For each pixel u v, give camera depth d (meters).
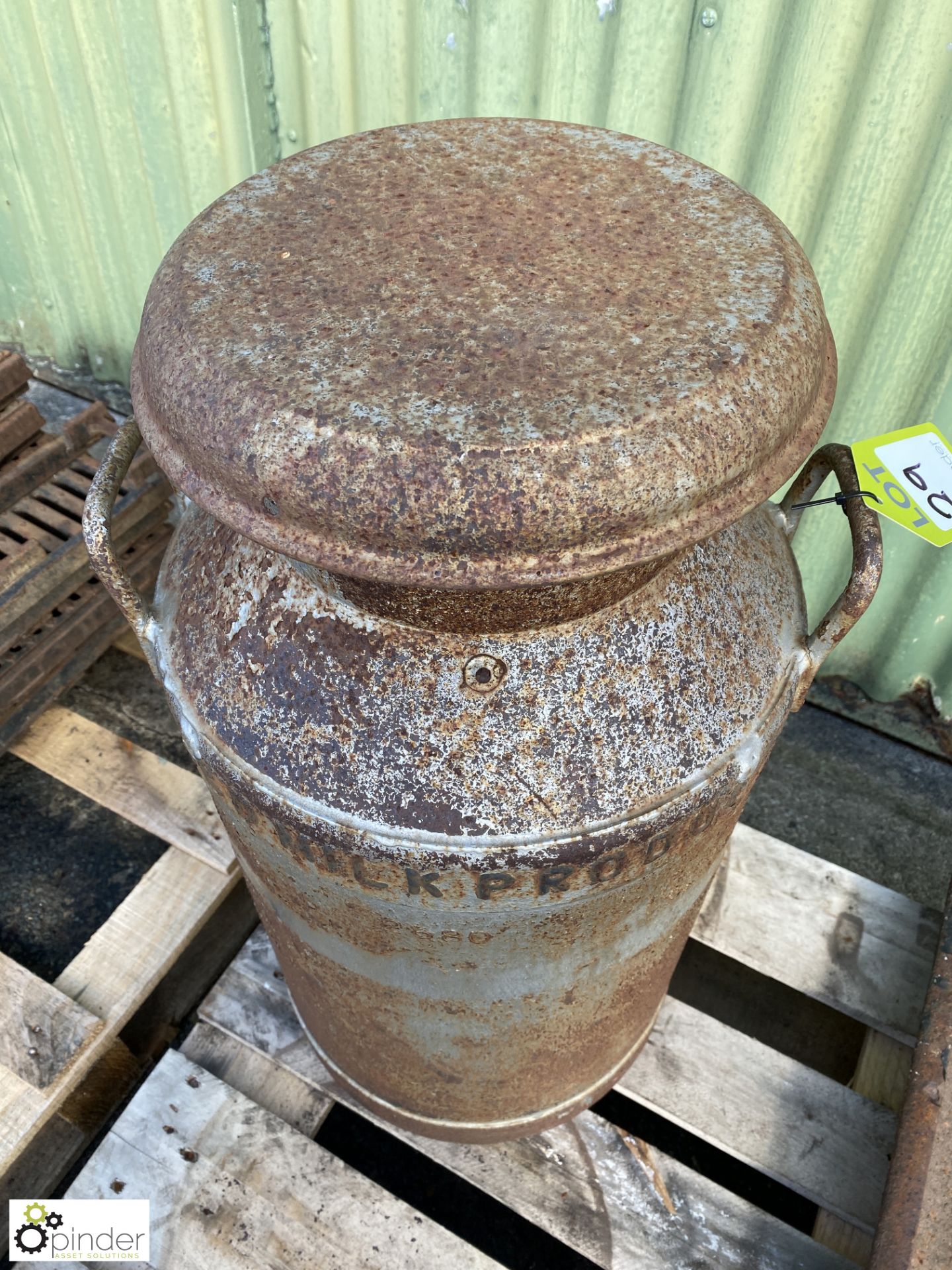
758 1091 1.40
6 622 1.67
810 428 0.79
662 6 1.46
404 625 0.82
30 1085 1.34
